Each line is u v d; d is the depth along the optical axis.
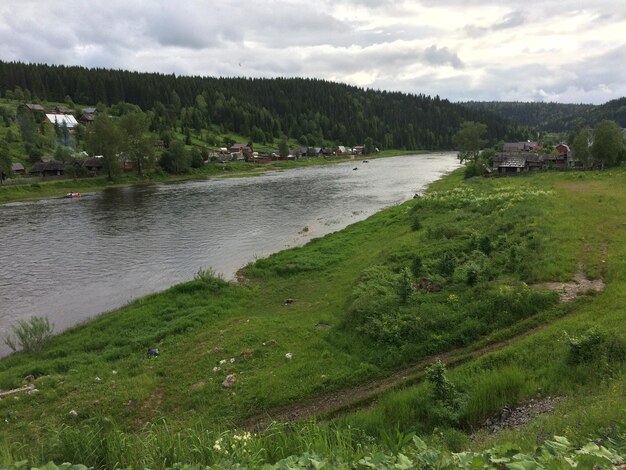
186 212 61.19
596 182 60.16
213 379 17.28
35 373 19.72
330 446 7.10
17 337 25.03
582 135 87.44
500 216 37.38
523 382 13.02
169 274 35.03
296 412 14.74
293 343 19.78
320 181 98.88
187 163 113.88
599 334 13.89
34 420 15.24
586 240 27.34
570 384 12.50
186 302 27.20
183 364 18.84
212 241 44.88
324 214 58.28
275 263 34.69
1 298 30.91
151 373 18.27
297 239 44.84
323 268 32.91
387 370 16.69
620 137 83.00
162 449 7.11
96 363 20.03
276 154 159.62
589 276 21.28
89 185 92.50
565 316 17.75
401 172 118.00
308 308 24.97
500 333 17.30
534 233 28.92
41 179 90.75
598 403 9.79
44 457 7.40
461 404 12.51
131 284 33.16
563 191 49.84
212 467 5.42
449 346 17.42
